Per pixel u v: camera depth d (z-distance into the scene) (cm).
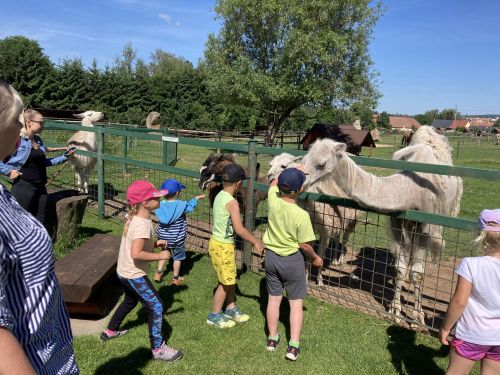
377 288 518
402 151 466
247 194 518
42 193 523
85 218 761
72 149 558
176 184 465
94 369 319
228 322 392
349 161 415
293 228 330
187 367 330
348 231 592
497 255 244
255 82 2348
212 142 545
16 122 124
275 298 355
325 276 557
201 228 673
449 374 261
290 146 2753
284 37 2375
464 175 344
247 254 534
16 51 4031
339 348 367
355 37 2445
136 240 314
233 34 2533
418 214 385
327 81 2402
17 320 123
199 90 4859
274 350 358
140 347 353
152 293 330
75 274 380
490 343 239
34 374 110
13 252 119
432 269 580
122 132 691
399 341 382
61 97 4222
